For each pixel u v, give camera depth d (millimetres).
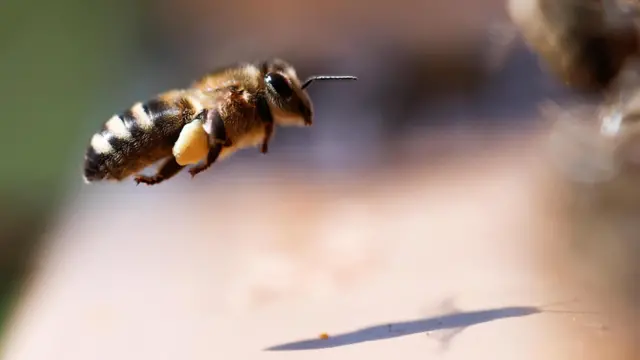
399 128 188
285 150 175
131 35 292
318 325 120
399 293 124
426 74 208
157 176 122
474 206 142
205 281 131
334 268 130
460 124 181
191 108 122
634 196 137
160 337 122
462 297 122
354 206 148
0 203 279
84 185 160
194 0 271
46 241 147
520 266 128
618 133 139
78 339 124
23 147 295
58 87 306
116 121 122
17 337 126
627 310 119
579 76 135
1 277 247
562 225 135
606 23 132
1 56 318
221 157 123
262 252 136
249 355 118
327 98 211
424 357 114
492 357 114
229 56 251
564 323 117
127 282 132
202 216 149
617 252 128
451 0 215
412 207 145
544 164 148
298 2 243
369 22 228
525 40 145
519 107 176
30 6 324
